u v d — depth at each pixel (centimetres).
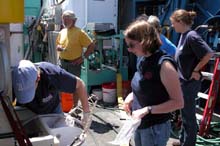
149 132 192
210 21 455
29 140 110
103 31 530
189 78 294
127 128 186
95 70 535
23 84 130
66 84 188
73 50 448
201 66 294
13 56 132
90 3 573
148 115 190
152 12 568
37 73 147
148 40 178
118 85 526
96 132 385
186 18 298
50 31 554
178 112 384
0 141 105
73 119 155
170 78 174
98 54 539
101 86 549
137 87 192
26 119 148
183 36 305
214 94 369
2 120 111
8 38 114
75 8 569
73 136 139
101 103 518
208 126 375
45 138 117
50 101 182
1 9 99
